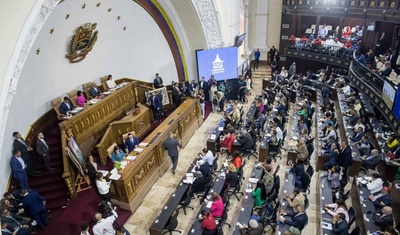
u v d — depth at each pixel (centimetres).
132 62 1606
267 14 2325
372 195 880
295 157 1166
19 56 725
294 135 1271
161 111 1568
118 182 949
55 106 1158
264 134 1291
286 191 935
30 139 1038
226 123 1406
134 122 1312
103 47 1391
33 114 1065
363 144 1137
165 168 1209
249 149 1238
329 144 1140
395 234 700
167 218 870
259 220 817
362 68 1359
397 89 1030
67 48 1170
